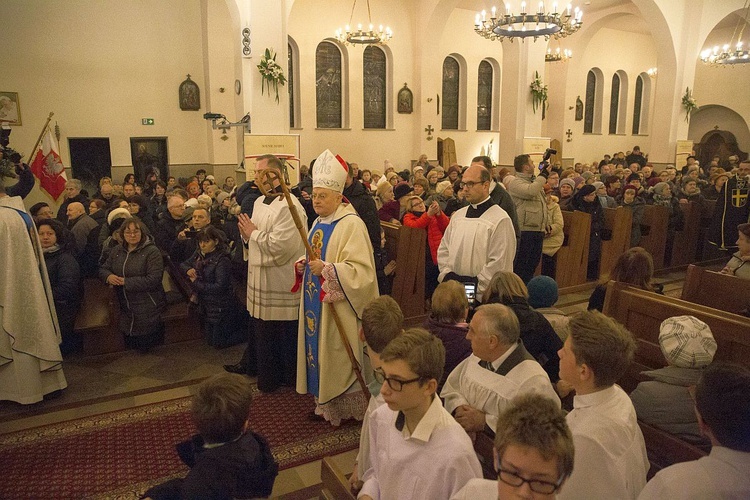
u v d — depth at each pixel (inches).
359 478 89.0
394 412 74.4
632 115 835.4
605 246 289.7
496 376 88.9
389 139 617.3
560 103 735.7
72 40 462.6
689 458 83.2
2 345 150.9
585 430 67.6
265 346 165.0
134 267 189.8
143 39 489.4
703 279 154.6
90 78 473.7
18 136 452.8
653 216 313.7
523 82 496.4
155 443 139.9
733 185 270.2
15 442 139.6
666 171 432.1
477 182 156.1
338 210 145.9
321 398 142.2
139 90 493.4
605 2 650.8
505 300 114.0
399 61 608.7
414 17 608.1
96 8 468.1
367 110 606.5
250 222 160.1
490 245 153.7
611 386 71.7
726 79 799.7
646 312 126.5
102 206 271.9
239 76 378.0
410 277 211.2
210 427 69.3
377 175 425.4
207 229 195.5
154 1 488.7
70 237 205.9
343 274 135.4
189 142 520.4
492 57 679.1
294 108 568.7
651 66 840.3
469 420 89.2
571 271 277.3
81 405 159.8
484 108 691.4
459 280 154.1
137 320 193.6
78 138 474.3
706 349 87.2
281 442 140.4
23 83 449.4
